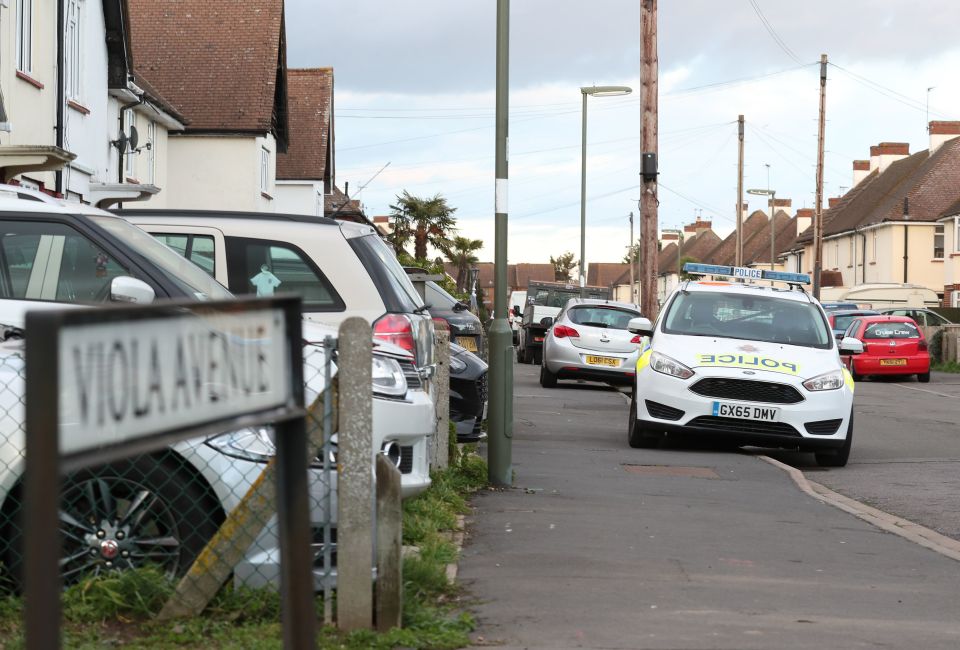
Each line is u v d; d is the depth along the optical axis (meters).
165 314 4.90
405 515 16.31
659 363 28.66
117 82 54.66
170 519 11.60
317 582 12.02
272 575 11.66
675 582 14.00
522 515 18.64
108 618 11.18
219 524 11.66
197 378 5.09
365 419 11.12
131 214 19.50
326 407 11.38
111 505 11.61
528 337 83.19
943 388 63.75
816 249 111.06
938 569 15.65
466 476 21.83
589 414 40.41
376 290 18.89
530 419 37.47
